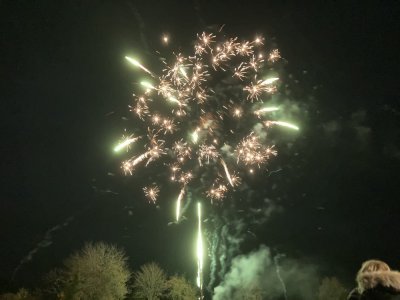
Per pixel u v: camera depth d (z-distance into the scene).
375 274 5.85
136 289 23.97
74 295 20.39
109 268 21.52
